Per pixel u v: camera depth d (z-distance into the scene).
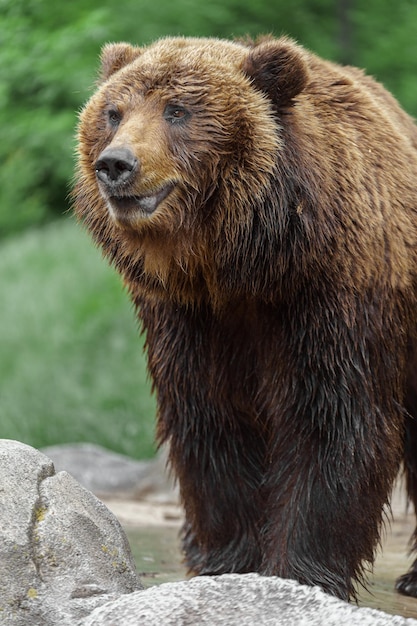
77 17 39.22
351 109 11.17
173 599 8.55
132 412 27.19
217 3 40.88
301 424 10.58
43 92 41.38
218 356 10.94
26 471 9.36
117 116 10.38
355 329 10.45
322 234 10.20
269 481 10.93
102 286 33.34
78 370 28.72
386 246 10.79
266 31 41.69
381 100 12.11
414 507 13.14
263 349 10.75
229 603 8.48
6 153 45.34
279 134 10.23
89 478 21.86
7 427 26.58
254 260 10.12
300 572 10.31
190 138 10.07
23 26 37.72
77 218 11.09
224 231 10.14
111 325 30.91
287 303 10.41
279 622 8.20
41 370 28.69
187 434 11.23
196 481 11.28
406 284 11.07
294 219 10.09
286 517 10.52
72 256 36.81
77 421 26.80
